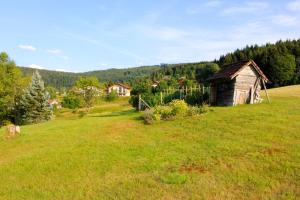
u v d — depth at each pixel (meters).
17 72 69.81
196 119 30.78
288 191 14.34
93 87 97.25
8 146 27.59
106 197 15.16
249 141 21.81
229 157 19.09
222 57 142.50
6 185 17.81
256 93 40.09
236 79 38.62
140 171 18.38
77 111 91.75
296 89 65.38
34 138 29.41
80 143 25.61
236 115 30.81
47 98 68.81
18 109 68.94
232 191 14.80
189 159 19.52
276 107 34.41
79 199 15.23
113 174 18.28
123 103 107.94
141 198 14.73
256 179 15.85
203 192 14.88
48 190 16.66
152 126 30.05
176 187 15.66
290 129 23.98
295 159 17.83
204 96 43.78
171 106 33.75
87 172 18.92
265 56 99.25
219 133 24.73
